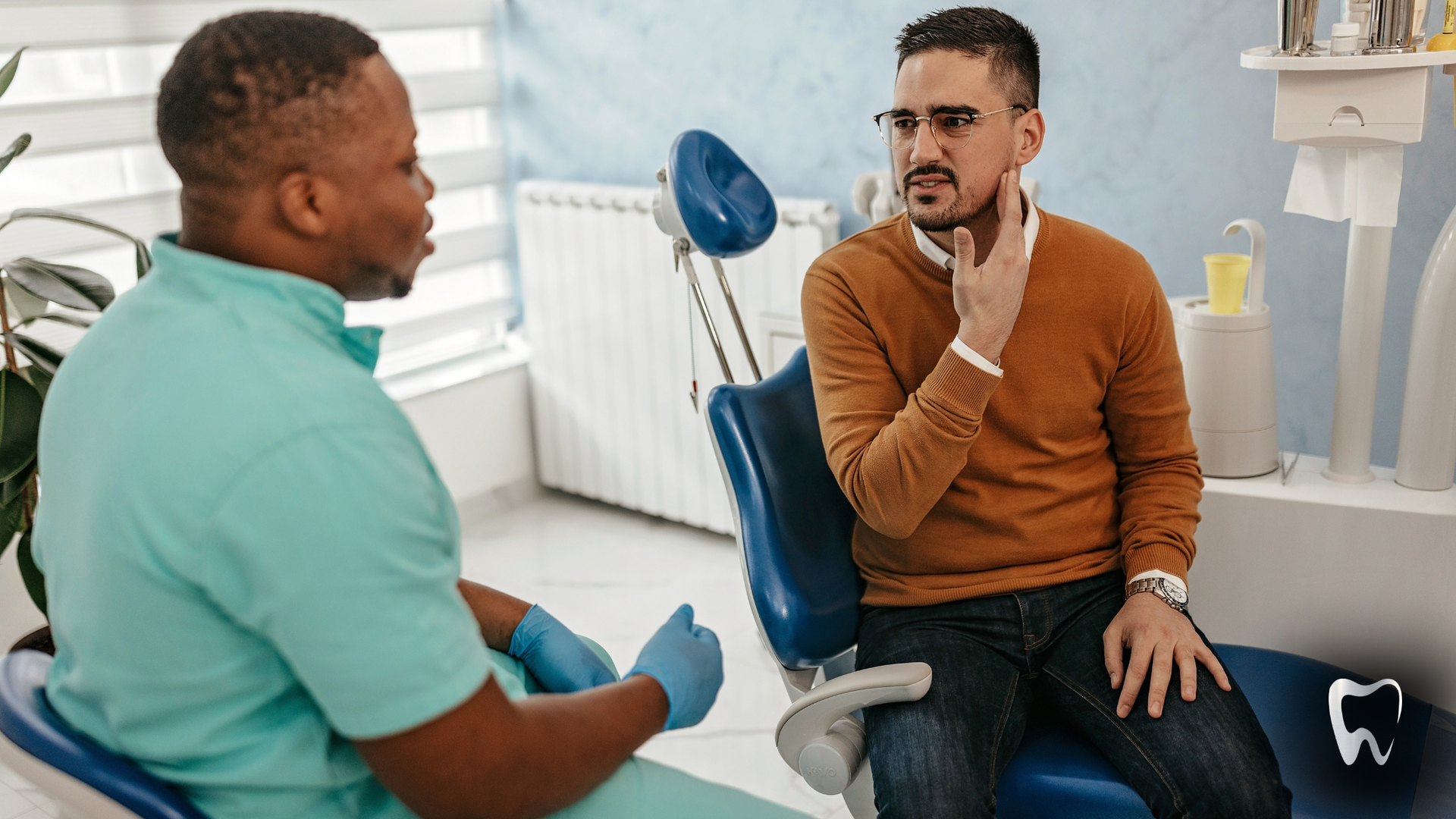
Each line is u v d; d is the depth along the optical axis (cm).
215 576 75
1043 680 135
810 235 252
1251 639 167
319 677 75
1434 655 155
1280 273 208
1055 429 139
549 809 85
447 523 86
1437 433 155
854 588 148
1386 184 150
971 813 113
